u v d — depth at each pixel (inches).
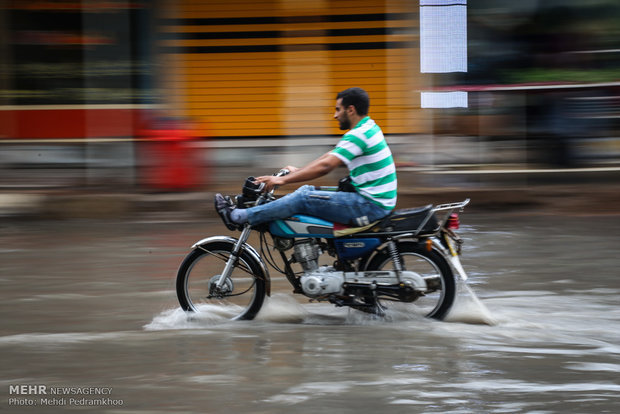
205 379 172.9
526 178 460.4
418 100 496.1
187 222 401.1
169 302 246.2
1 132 475.2
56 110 475.2
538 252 317.4
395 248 221.0
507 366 180.7
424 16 494.9
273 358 187.3
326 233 220.1
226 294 223.5
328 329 213.8
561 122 463.2
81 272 288.7
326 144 523.8
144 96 483.8
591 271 284.8
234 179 503.8
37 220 416.2
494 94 470.0
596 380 171.3
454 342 200.1
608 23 462.6
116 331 213.5
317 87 524.7
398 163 481.4
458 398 160.7
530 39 470.0
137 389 167.5
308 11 519.5
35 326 219.1
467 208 430.9
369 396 161.8
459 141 476.4
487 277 275.7
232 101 529.0
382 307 227.3
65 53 477.7
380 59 512.1
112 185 470.0
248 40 525.3
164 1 490.3
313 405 157.1
